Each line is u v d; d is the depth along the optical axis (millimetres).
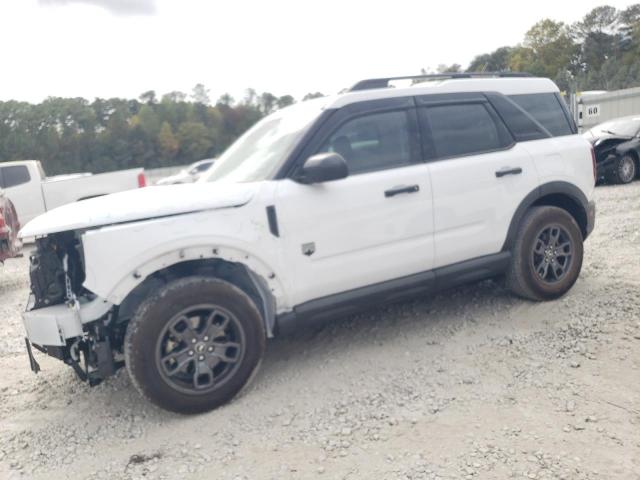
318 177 3604
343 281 3932
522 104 4832
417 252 4160
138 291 3635
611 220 8398
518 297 4961
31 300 3809
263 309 3881
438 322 4648
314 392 3658
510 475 2650
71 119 83875
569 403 3234
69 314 3379
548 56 94062
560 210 4789
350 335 4559
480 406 3301
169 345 3459
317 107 4141
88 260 3266
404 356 4066
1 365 4770
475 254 4465
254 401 3609
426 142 4277
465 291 5328
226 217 3551
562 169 4824
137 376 3316
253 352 3617
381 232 4004
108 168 84438
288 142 3992
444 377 3689
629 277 5301
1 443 3418
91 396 3982
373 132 4113
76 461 3139
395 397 3496
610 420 3041
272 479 2789
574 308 4609
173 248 3398
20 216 12523
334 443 3055
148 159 88562
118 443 3285
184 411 3449
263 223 3641
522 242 4602
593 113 20141
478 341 4199
